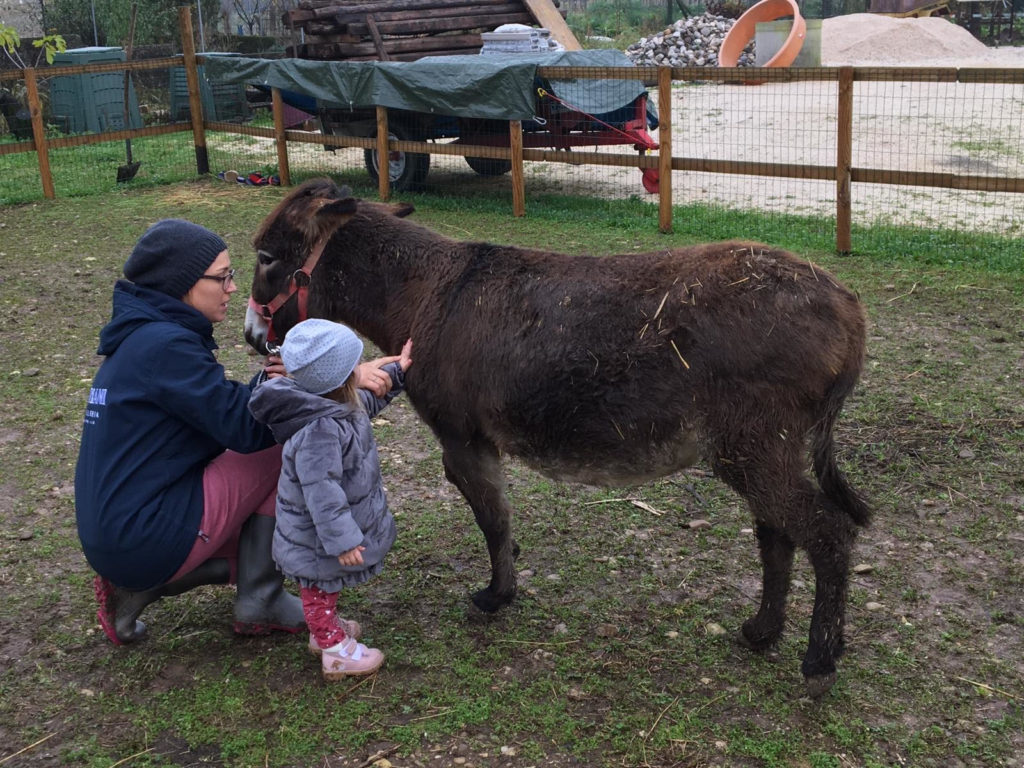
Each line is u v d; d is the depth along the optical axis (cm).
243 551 341
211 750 300
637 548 415
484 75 998
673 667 335
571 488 469
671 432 304
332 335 298
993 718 304
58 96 1644
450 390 335
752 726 304
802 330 292
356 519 312
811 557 300
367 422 320
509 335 323
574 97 990
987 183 761
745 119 1502
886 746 294
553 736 302
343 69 1114
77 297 789
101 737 306
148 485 315
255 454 333
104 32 2016
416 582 394
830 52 2205
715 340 295
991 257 788
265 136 1248
